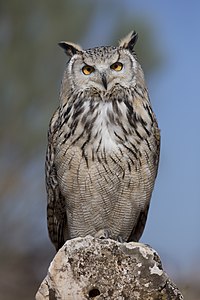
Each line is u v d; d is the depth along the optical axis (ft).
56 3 115.65
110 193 48.34
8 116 109.60
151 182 48.98
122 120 47.73
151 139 48.26
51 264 37.83
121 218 49.78
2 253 102.27
